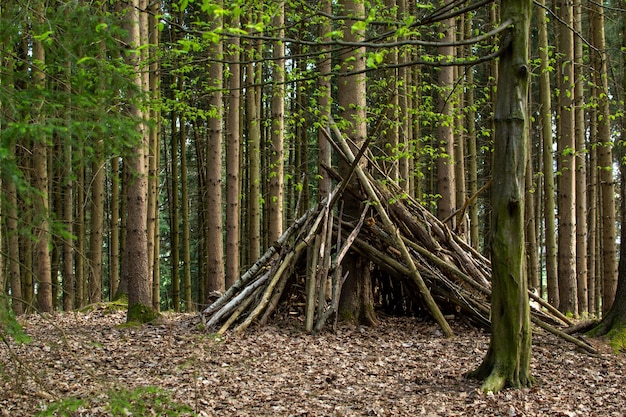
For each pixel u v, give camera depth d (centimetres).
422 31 1216
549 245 1395
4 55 343
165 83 1736
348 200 976
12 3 332
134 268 935
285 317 932
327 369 666
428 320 949
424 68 1573
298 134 1958
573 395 567
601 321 814
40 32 332
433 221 989
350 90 995
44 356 669
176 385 583
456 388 580
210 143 1316
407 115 1370
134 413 320
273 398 552
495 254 573
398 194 999
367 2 916
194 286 2448
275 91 1173
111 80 359
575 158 1396
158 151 1478
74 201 1611
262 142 2047
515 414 502
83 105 316
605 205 1197
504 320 578
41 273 1219
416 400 545
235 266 1330
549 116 1365
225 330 844
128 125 326
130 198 944
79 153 322
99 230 1345
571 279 1278
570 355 732
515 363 579
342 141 965
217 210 1316
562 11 1297
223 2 505
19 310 1217
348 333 862
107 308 1103
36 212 304
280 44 1177
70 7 342
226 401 538
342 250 914
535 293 1015
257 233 1522
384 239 938
